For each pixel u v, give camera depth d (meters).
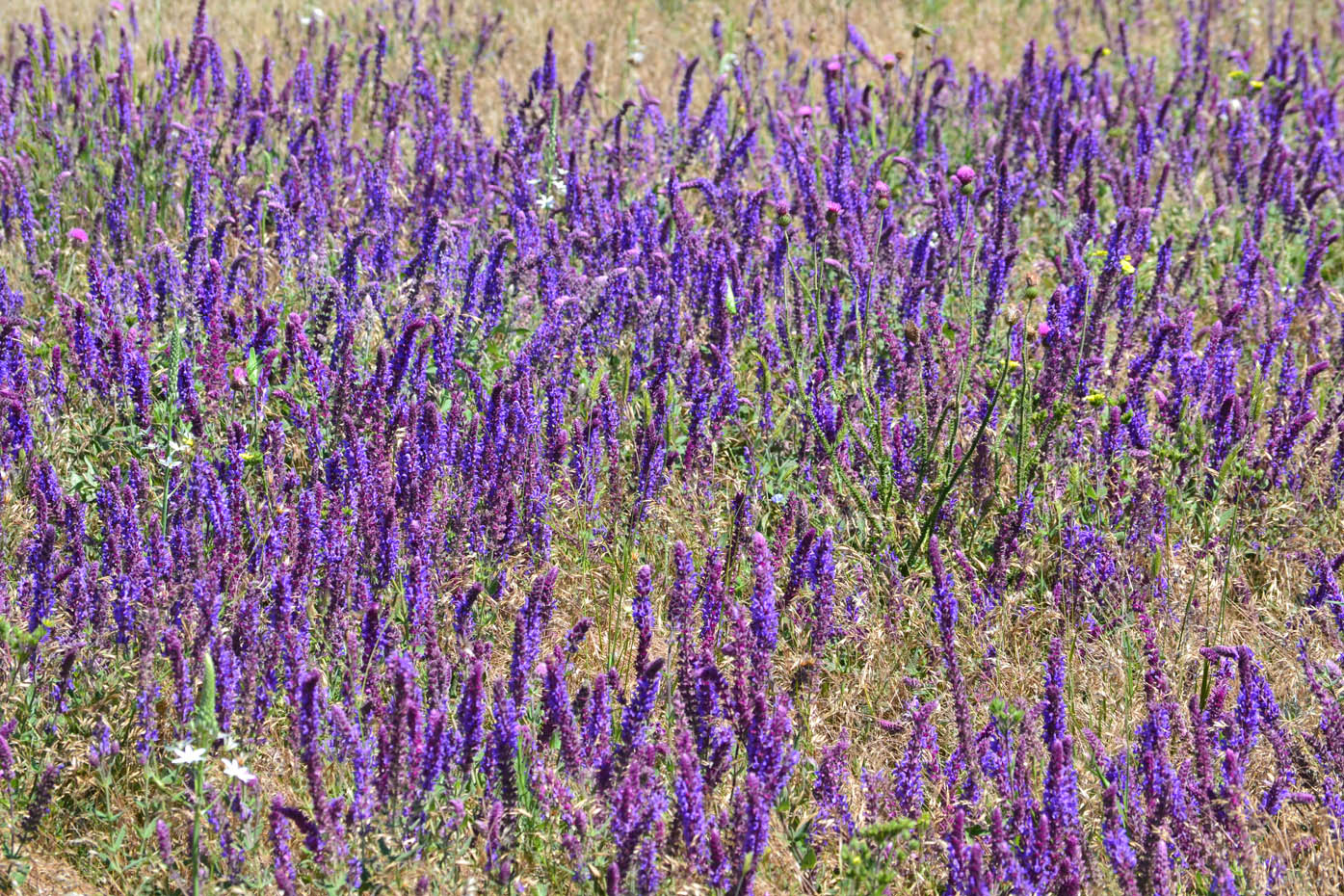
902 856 5.81
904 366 8.64
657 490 7.98
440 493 7.56
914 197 11.96
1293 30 20.23
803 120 12.82
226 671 5.77
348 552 6.71
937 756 6.34
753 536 6.45
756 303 9.61
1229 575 8.07
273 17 17.38
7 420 7.55
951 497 8.13
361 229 10.32
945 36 19.06
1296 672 7.21
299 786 5.99
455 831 5.67
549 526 7.62
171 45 15.97
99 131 11.89
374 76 14.54
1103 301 9.33
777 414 8.77
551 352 8.70
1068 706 6.83
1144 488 7.88
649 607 6.20
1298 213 12.10
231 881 5.49
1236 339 9.70
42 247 10.41
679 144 13.31
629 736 5.84
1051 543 8.10
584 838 5.52
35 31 15.21
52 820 5.92
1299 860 6.10
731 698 6.18
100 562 6.59
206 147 11.15
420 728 5.48
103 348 8.29
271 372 8.14
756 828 5.34
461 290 9.66
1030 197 12.84
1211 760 5.94
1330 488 8.56
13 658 6.10
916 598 7.55
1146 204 12.38
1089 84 15.75
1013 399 8.75
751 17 17.81
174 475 7.64
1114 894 5.73
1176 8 20.50
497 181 11.86
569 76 16.47
